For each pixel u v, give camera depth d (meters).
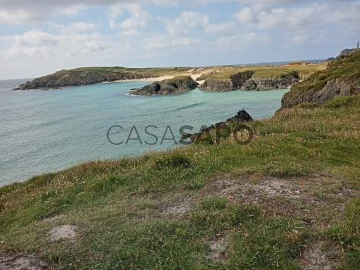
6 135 54.94
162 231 7.93
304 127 18.30
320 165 11.88
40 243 7.84
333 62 60.28
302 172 10.89
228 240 7.53
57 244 7.72
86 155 39.66
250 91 109.12
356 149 14.04
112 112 75.31
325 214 8.12
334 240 7.09
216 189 10.29
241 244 7.24
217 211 8.55
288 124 19.48
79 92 145.00
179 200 9.87
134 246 7.42
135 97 109.19
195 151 15.31
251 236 7.45
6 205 14.31
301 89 51.00
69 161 37.69
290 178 10.62
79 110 82.75
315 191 9.35
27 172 34.72
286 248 6.99
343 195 9.21
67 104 98.44
